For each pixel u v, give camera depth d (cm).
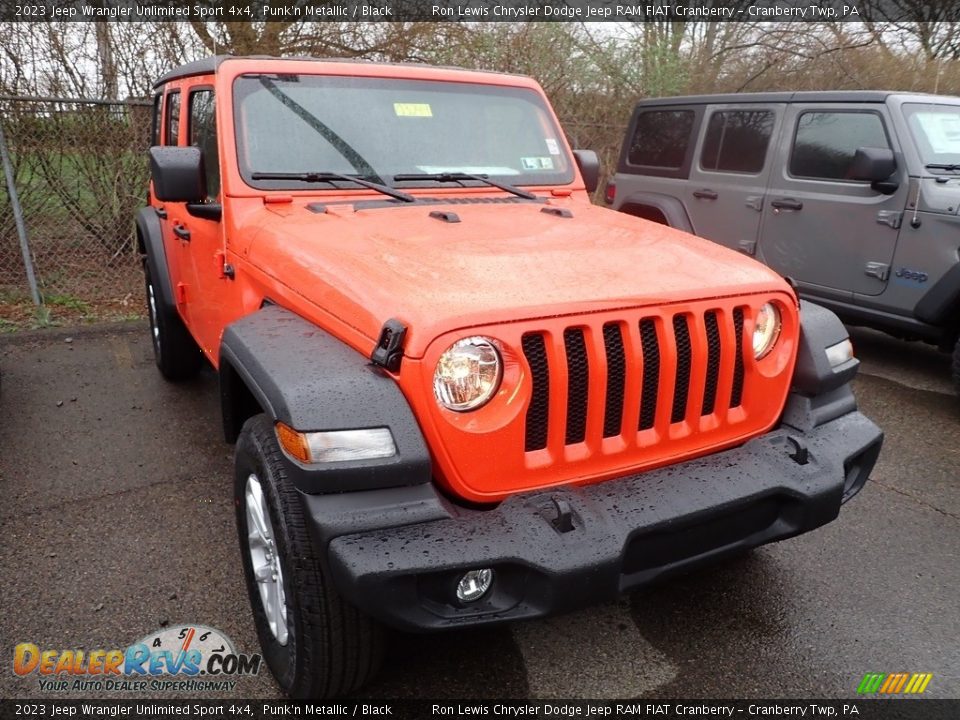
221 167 314
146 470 397
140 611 284
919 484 396
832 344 263
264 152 315
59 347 605
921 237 521
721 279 241
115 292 735
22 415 468
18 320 658
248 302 296
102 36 736
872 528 349
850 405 269
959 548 334
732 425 246
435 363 195
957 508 371
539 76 996
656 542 215
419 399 198
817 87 1212
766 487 228
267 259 276
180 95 397
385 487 197
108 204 733
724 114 687
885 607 292
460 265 235
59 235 725
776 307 253
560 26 1006
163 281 461
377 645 217
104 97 743
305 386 199
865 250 561
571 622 282
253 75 328
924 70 1178
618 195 805
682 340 232
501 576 199
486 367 202
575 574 194
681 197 725
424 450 197
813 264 604
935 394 538
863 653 267
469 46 973
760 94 656
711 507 218
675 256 261
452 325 196
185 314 434
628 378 219
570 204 354
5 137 665
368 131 336
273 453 219
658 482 223
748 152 660
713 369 241
